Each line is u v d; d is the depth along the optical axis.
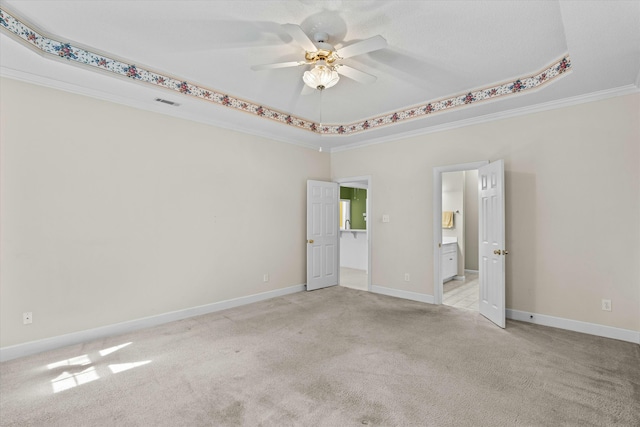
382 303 4.53
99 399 2.13
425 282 4.61
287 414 1.97
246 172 4.54
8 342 2.74
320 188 5.47
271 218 4.85
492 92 3.51
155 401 2.11
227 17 2.30
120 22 2.36
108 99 3.29
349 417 1.94
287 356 2.79
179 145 3.84
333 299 4.75
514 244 3.78
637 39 2.24
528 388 2.25
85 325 3.13
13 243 2.77
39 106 2.90
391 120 4.44
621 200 3.14
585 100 3.31
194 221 3.97
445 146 4.40
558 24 2.34
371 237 5.23
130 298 3.43
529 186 3.68
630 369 2.52
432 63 3.01
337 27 2.43
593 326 3.27
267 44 2.69
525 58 2.91
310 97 3.90
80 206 3.12
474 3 2.11
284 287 5.03
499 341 3.11
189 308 3.90
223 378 2.41
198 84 3.51
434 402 2.09
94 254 3.20
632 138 3.08
